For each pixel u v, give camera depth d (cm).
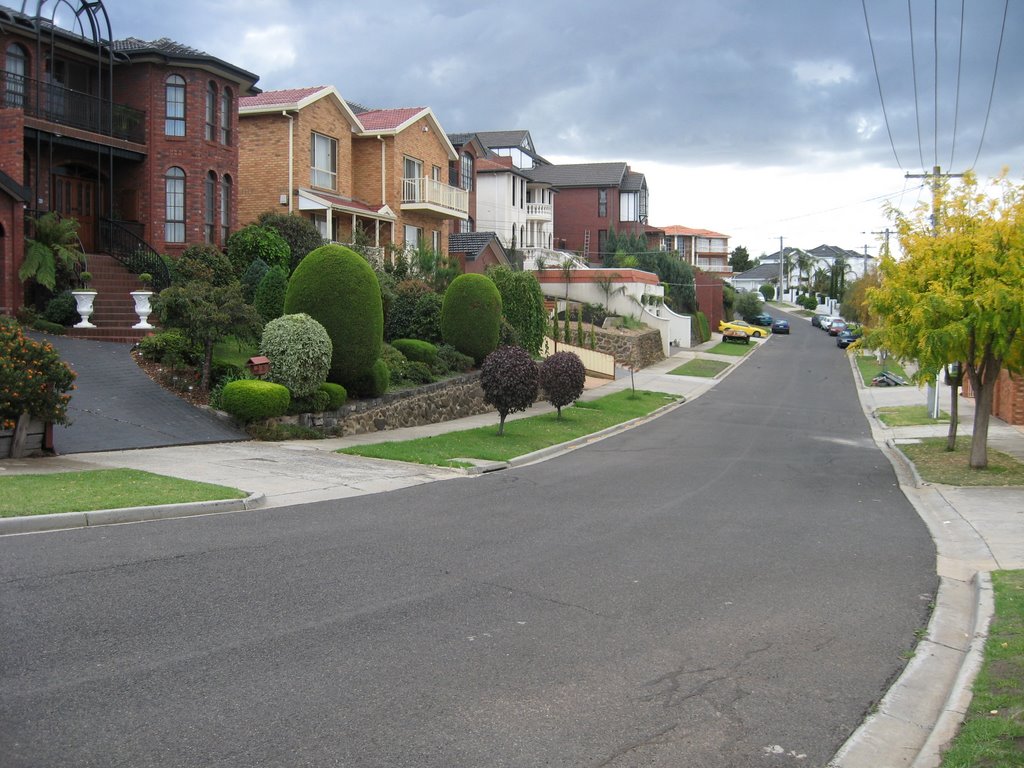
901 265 1766
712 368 4734
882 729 533
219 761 442
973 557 1031
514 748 474
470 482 1477
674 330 5756
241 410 1703
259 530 981
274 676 556
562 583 822
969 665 616
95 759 438
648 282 5344
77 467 1257
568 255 5978
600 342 4494
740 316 8212
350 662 588
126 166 2644
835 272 10888
